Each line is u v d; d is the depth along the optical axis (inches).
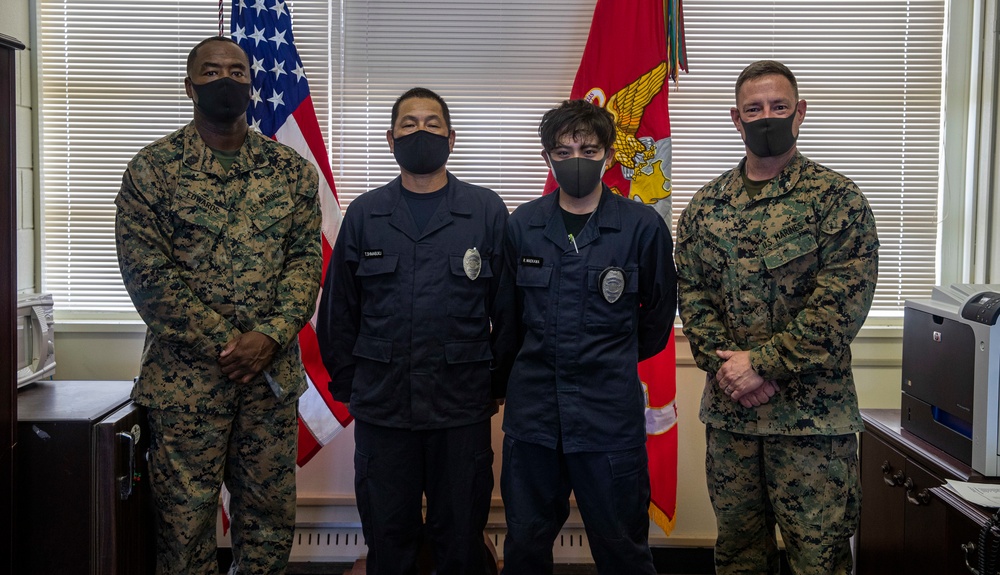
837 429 76.0
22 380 91.6
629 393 78.8
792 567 79.7
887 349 116.6
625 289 79.0
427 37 118.1
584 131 77.5
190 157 81.4
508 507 81.0
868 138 118.5
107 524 78.5
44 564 79.1
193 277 80.6
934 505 78.4
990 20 112.9
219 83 79.5
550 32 118.2
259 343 79.1
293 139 107.7
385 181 119.3
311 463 117.7
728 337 80.8
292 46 109.2
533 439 78.8
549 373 79.1
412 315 81.2
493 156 119.1
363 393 82.4
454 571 83.5
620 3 106.5
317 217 88.0
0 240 76.1
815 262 76.9
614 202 81.7
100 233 118.7
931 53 117.6
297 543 117.3
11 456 77.1
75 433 78.4
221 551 115.8
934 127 118.3
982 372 74.6
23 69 114.1
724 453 81.7
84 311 118.7
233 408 82.2
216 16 117.2
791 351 74.4
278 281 83.4
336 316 84.8
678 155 118.7
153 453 81.5
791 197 78.3
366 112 118.6
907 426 90.2
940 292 86.0
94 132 117.7
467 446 82.0
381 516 81.8
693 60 117.8
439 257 82.3
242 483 84.9
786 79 77.4
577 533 116.9
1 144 75.9
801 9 117.3
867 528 95.5
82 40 116.9
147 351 82.7
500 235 85.5
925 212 119.0
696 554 117.0
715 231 81.0
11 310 77.2
